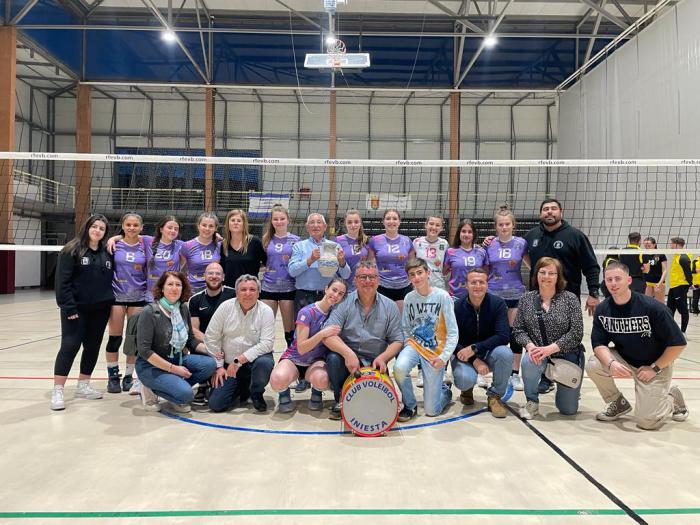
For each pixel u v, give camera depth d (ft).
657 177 39.29
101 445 9.19
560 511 6.77
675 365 16.92
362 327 11.22
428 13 50.47
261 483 7.58
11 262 50.78
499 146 61.41
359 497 7.13
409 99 60.34
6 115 42.55
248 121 60.54
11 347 19.90
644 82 41.60
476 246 15.06
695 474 8.04
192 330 12.12
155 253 14.01
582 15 50.14
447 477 7.86
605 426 10.57
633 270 23.81
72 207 58.85
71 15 50.60
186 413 11.33
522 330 11.60
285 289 14.83
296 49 52.80
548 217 13.73
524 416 11.07
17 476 7.80
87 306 12.12
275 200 57.41
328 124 60.85
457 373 11.51
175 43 52.37
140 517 6.55
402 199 59.88
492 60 53.47
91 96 58.03
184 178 59.26
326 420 10.93
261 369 11.30
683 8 36.73
